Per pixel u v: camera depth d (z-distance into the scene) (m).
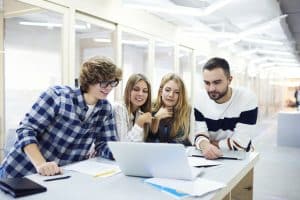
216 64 1.81
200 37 6.64
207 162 1.52
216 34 5.66
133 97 2.31
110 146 1.28
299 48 9.84
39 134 1.55
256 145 7.66
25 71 3.41
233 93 1.93
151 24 4.89
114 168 1.42
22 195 1.02
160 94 2.45
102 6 3.70
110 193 1.07
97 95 1.54
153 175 1.27
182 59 6.68
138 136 2.14
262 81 14.90
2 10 2.99
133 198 1.02
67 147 1.62
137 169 1.27
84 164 1.50
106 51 4.46
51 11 3.11
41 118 1.49
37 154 1.40
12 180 1.14
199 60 6.97
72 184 1.17
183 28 5.97
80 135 1.63
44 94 1.52
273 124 13.37
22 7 3.03
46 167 1.30
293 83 23.45
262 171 4.87
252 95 1.92
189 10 3.63
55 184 1.17
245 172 1.49
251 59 11.68
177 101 2.36
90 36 4.60
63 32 3.21
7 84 3.19
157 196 1.04
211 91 1.85
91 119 1.64
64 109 1.52
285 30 5.87
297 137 7.41
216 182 1.20
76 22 3.69
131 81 2.33
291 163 5.46
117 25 4.04
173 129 2.34
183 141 2.37
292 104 23.52
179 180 1.22
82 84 1.56
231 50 9.11
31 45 3.49
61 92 1.54
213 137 2.00
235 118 1.90
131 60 6.12
